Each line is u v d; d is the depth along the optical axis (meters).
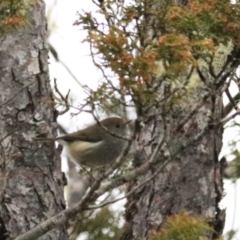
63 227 12.19
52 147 12.53
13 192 12.01
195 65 8.45
